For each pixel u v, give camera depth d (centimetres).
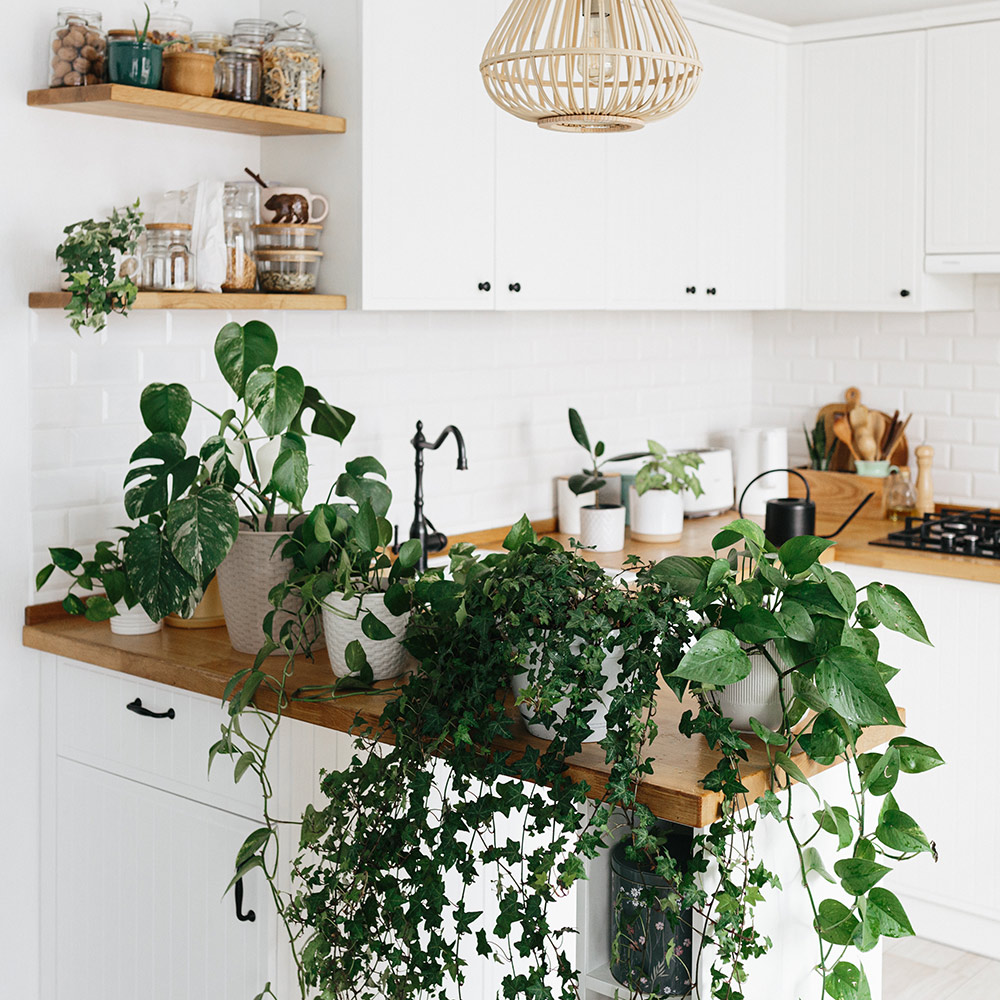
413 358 356
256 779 229
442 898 183
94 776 260
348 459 339
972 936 367
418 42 299
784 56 432
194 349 295
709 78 399
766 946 176
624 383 433
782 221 438
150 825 250
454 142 312
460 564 221
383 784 191
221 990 238
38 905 276
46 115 262
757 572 186
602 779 179
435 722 186
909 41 406
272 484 238
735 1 461
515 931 223
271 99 282
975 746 361
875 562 375
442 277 312
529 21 206
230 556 239
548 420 405
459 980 185
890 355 455
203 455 238
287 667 220
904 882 376
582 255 356
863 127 418
